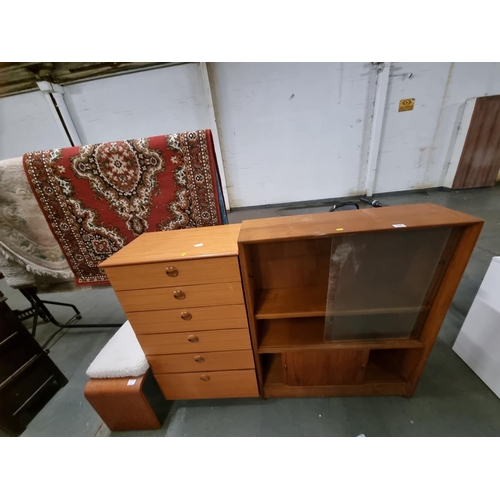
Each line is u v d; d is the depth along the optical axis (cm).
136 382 103
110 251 137
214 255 84
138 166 120
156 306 95
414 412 108
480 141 309
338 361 108
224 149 331
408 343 100
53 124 315
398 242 84
